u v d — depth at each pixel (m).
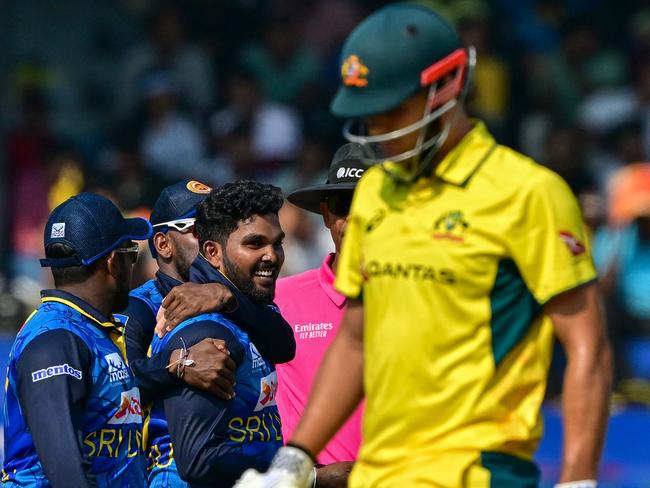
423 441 11.42
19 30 45.16
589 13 49.09
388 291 11.56
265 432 15.23
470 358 11.30
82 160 40.97
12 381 14.83
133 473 14.99
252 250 15.52
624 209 35.50
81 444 14.24
